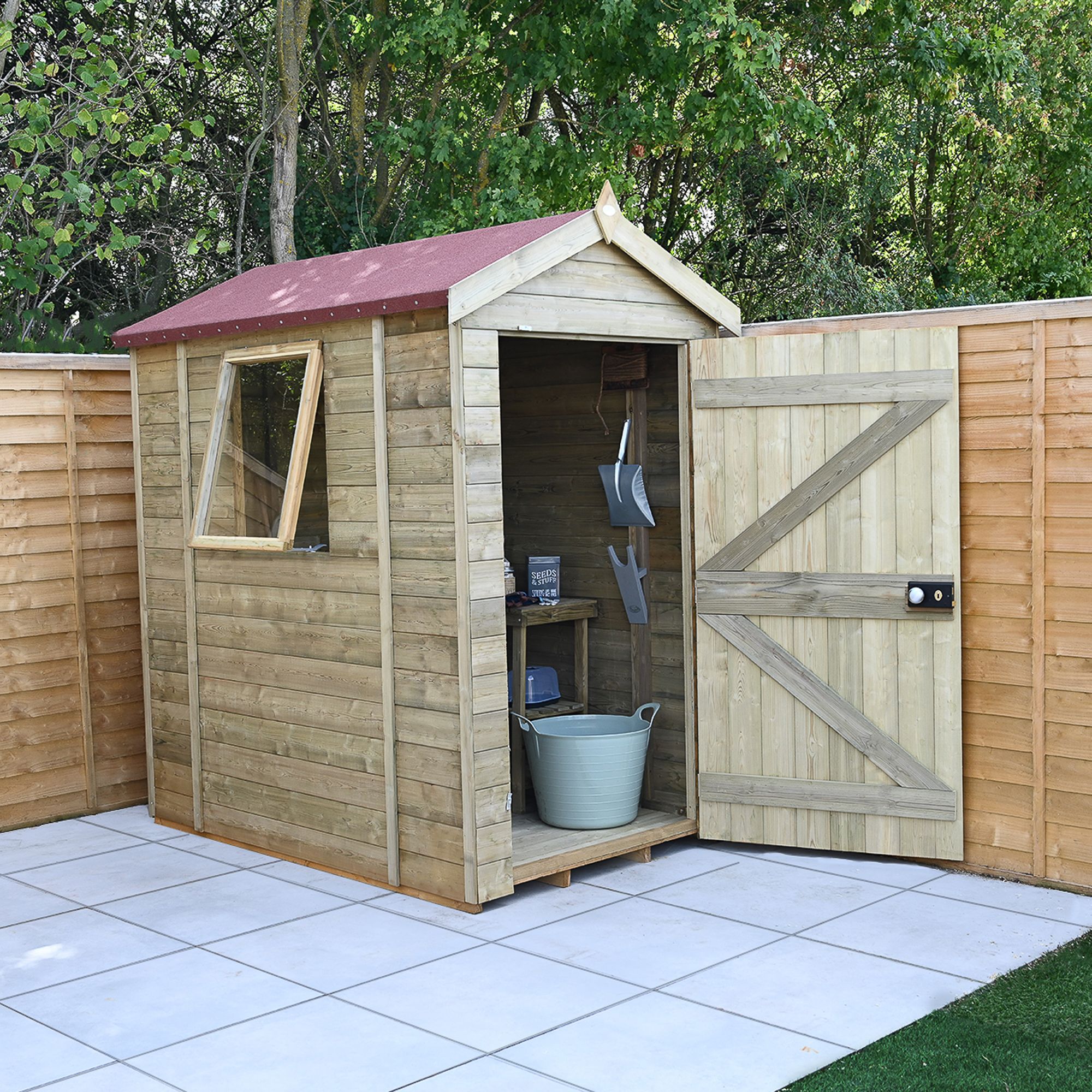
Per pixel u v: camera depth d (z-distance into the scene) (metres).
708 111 13.05
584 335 5.36
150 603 6.55
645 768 6.28
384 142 11.77
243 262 12.43
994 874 5.41
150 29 10.60
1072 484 5.14
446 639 5.02
